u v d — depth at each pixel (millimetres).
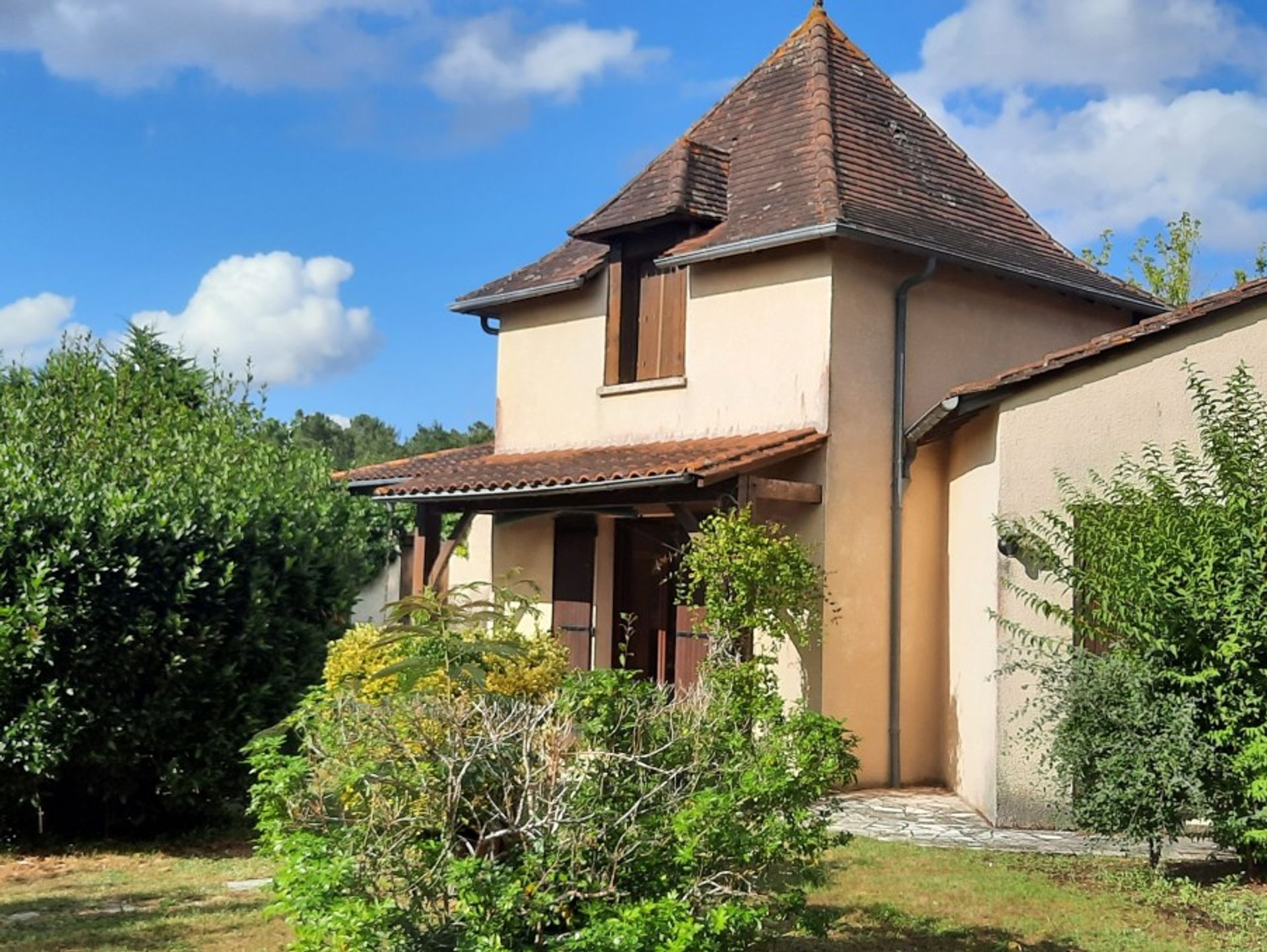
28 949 6656
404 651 8945
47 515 9258
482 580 16094
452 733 5586
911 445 12906
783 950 6648
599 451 14758
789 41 16734
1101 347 10727
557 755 5602
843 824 10484
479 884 4977
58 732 9234
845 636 12539
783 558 11672
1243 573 8312
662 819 5492
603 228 14750
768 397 13219
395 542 21078
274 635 10227
